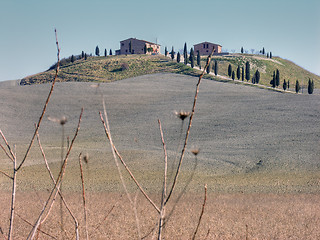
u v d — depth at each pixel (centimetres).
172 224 2811
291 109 10925
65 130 10462
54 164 6062
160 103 13762
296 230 2795
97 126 10812
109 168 5819
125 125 10769
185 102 13750
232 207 3606
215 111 11844
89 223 2741
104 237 2353
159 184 4806
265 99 13438
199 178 5241
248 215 3266
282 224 2972
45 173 5425
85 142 8844
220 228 2783
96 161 6281
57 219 2786
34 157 6719
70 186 4603
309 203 3844
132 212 3166
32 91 15588
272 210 3491
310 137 7719
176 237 2469
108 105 13475
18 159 6512
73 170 5653
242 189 4603
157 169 5772
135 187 4594
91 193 4212
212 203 3759
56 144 8662
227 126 9600
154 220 2894
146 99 14538
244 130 9012
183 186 4716
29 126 11162
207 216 3180
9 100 13975
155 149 7575
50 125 11194
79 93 15312
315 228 2869
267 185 4838
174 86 18512
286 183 4922
